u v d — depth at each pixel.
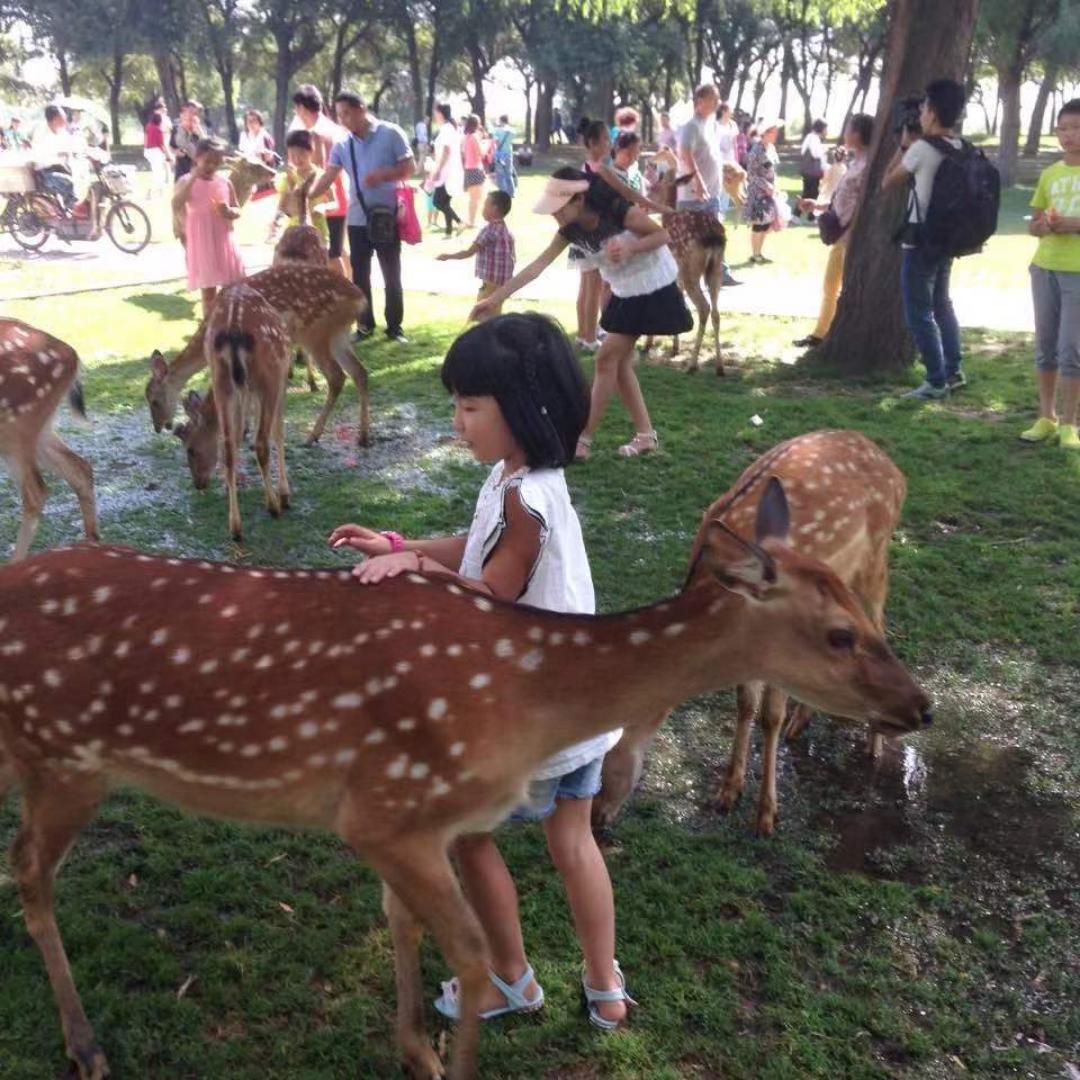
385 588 2.50
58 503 6.59
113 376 9.23
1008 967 3.25
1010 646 5.09
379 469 7.21
